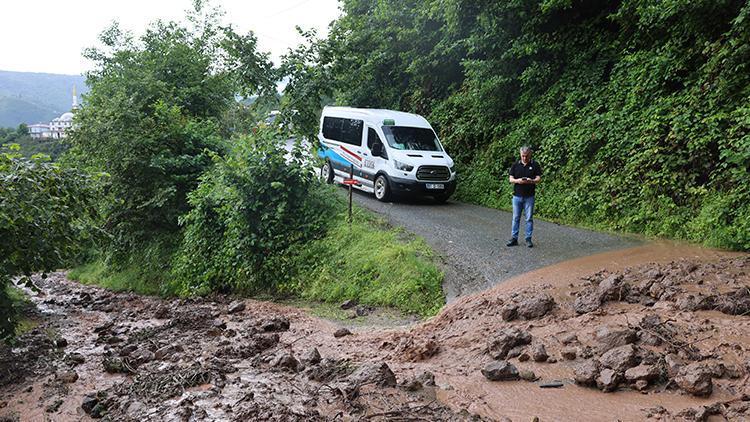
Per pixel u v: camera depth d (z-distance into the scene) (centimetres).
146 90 1938
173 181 1694
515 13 1689
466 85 2047
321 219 1331
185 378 687
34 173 885
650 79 1308
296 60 1744
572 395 541
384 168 1623
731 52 1122
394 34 2359
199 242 1427
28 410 665
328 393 602
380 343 784
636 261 924
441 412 530
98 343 964
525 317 739
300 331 902
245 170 1323
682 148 1182
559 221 1382
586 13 1628
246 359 769
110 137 1644
